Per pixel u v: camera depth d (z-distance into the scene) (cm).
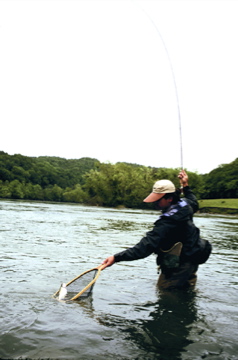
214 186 11388
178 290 422
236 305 371
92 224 1653
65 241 867
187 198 516
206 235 1351
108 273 509
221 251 852
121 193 8819
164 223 415
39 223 1471
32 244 768
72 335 261
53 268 516
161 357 234
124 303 355
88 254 673
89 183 9244
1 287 387
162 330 284
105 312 323
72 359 223
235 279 512
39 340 248
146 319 309
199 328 293
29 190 13212
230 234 1501
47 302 340
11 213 2159
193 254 427
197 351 247
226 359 237
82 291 364
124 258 399
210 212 6994
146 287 432
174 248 423
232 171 11331
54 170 17188
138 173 9000
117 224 1770
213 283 475
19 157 16450
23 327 269
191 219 444
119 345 249
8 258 574
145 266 588
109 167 9200
